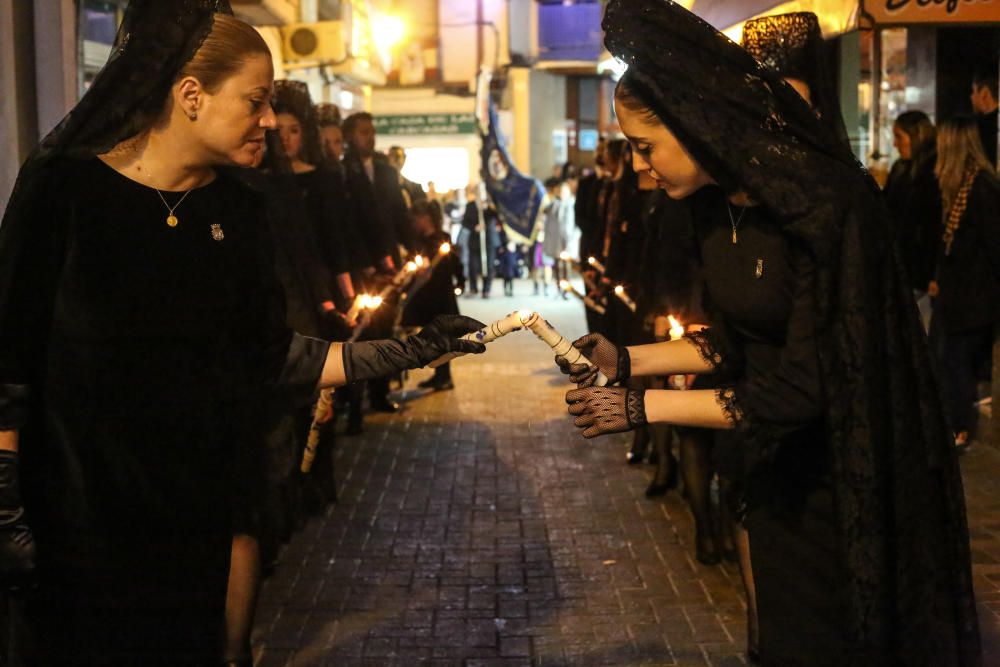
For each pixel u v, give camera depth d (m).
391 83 27.31
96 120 2.43
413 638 4.45
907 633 2.52
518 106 27.86
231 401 2.69
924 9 5.82
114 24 7.43
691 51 2.53
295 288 4.64
